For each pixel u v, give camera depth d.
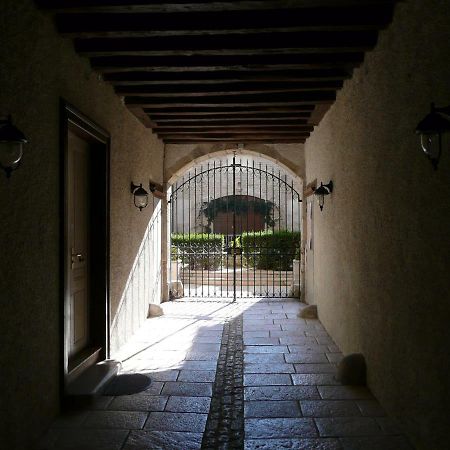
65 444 2.97
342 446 2.92
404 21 2.91
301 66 4.14
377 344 3.65
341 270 5.05
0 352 2.54
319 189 5.76
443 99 2.32
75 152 4.22
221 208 16.92
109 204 4.70
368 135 3.84
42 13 3.11
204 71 4.53
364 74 3.98
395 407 3.21
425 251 2.58
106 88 4.66
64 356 3.45
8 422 2.63
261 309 7.82
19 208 2.78
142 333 6.09
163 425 3.25
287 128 7.11
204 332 6.14
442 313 2.37
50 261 3.24
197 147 8.45
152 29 3.38
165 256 8.67
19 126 2.78
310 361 4.76
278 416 3.39
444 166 2.32
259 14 3.35
